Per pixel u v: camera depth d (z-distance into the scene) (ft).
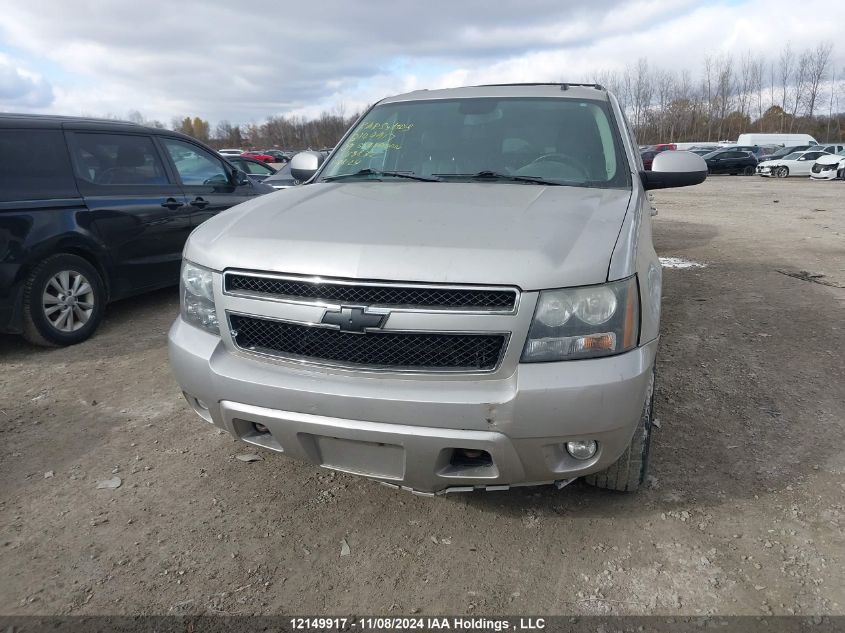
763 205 51.52
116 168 16.97
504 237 7.16
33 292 14.51
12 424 11.35
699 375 13.23
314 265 7.13
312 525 8.44
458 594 7.17
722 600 6.97
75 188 15.60
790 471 9.46
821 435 10.57
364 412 6.94
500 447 6.75
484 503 8.86
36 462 10.05
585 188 9.66
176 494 9.15
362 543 8.07
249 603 7.05
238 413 7.60
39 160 15.05
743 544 7.86
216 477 9.60
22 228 14.17
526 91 12.13
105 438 10.84
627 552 7.78
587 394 6.63
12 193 14.17
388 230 7.53
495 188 9.59
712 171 101.76
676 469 9.55
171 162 18.71
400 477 7.27
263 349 7.60
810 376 13.15
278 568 7.61
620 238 7.45
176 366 8.21
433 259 6.84
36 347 15.46
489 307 6.70
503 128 11.22
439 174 10.67
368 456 7.28
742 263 25.63
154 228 17.65
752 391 12.39
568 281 6.72
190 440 10.77
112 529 8.34
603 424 6.76
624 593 7.12
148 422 11.43
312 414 7.16
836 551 7.68
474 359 6.83
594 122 11.06
